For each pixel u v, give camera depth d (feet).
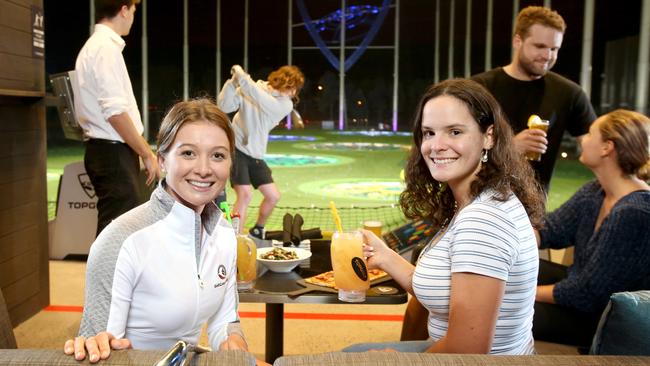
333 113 46.42
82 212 13.41
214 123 4.10
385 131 45.98
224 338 4.53
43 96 9.72
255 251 5.82
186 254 4.15
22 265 9.71
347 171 28.71
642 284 5.84
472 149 4.47
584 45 30.25
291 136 46.44
